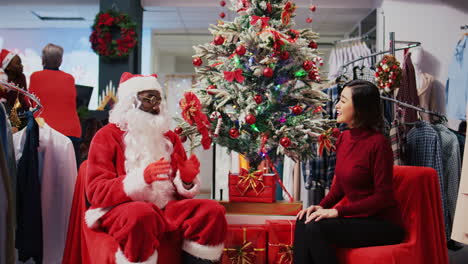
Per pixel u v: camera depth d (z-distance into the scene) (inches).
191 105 87.4
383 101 122.0
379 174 74.2
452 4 181.0
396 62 112.8
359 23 244.5
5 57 101.0
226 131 97.0
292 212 96.0
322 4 216.1
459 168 119.3
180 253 72.7
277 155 101.5
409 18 185.9
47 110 128.9
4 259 66.1
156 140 78.7
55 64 135.0
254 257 90.0
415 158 116.0
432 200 81.2
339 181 84.4
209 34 286.2
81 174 84.4
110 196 69.2
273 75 92.6
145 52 276.1
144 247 63.3
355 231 71.9
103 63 203.0
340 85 121.1
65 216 99.3
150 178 68.8
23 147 93.4
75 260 82.7
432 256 79.0
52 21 266.2
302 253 73.5
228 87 95.3
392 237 73.5
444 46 181.9
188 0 220.8
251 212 95.8
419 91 171.2
